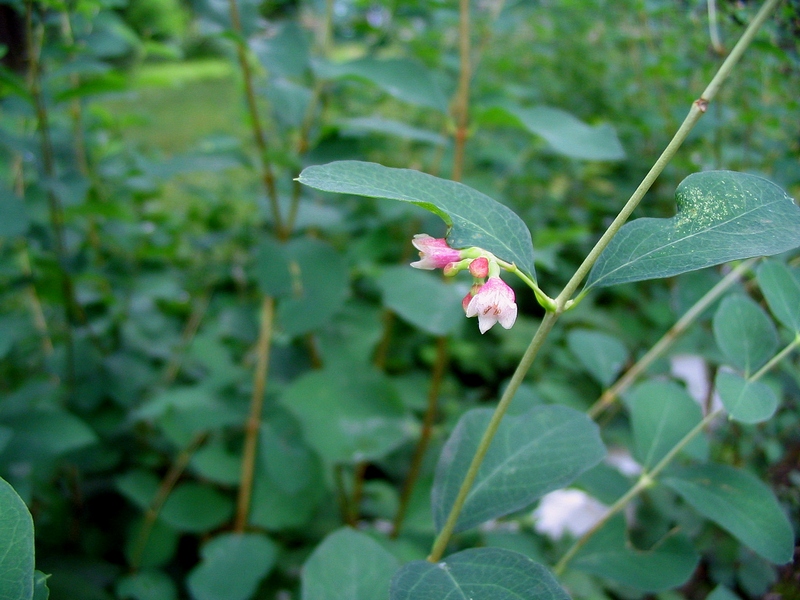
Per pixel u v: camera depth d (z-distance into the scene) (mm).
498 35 430
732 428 206
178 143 692
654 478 151
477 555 107
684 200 106
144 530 236
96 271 288
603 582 201
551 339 349
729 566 193
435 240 110
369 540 134
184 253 393
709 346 234
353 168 104
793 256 209
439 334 207
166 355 306
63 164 289
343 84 304
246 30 236
